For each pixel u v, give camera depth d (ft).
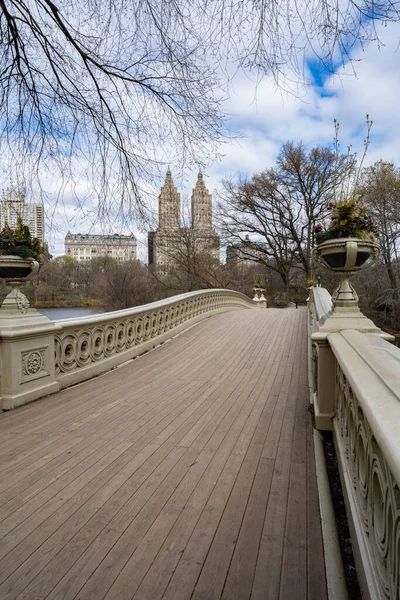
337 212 11.76
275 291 140.77
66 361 17.81
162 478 9.07
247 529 7.07
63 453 10.53
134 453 10.49
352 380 6.04
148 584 5.76
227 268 110.52
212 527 7.14
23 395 14.84
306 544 6.63
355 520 5.93
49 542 6.77
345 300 11.52
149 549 6.56
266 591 5.60
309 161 107.76
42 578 5.90
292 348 26.68
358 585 5.70
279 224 114.52
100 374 20.30
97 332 20.52
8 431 12.19
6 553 6.50
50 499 8.19
